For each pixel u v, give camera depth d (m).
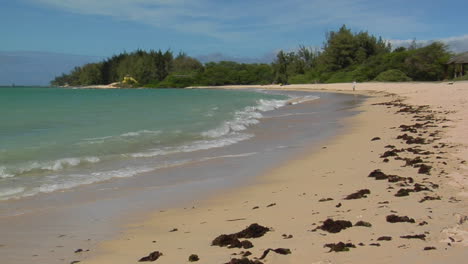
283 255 4.82
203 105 38.75
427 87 51.94
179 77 159.88
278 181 9.63
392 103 34.03
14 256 5.41
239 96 63.44
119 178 10.27
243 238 5.65
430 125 17.59
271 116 26.62
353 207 6.74
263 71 153.88
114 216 7.30
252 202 7.84
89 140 15.27
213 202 8.08
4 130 18.14
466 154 10.83
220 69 157.62
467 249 4.60
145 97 62.59
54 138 15.73
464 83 54.84
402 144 13.38
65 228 6.65
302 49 143.25
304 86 101.00
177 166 11.64
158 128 19.16
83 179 10.09
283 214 6.75
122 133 17.27
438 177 8.48
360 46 121.81
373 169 9.83
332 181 9.00
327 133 17.88
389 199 7.05
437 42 89.31
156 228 6.55
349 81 104.25
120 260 5.17
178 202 8.18
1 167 10.84
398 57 96.88
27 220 7.08
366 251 4.75
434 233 5.21
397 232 5.34
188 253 5.24
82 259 5.27
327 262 4.50
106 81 192.50
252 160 12.40
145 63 169.62
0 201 8.23
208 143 15.48
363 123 20.86
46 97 60.50
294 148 14.34
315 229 5.73
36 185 9.45
